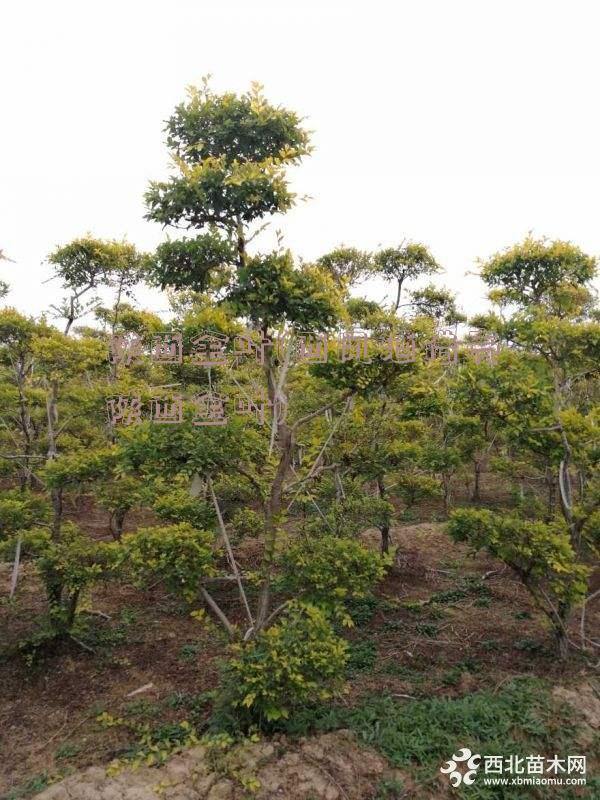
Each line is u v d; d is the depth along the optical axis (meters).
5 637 6.64
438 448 9.21
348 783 4.04
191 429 4.82
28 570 8.67
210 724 4.89
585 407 8.98
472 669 5.93
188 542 4.86
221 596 8.12
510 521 5.66
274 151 4.82
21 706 5.46
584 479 7.26
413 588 8.42
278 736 4.57
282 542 5.98
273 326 4.74
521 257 7.13
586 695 5.12
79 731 5.01
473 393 5.77
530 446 5.95
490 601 7.87
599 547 5.92
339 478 8.07
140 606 7.77
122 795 3.97
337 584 4.96
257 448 5.61
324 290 4.68
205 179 4.37
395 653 6.41
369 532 10.98
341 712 4.93
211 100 4.70
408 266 12.92
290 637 4.62
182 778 4.16
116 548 5.77
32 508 7.42
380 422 7.86
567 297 7.35
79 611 6.72
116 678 5.91
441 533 10.98
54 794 4.01
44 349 7.34
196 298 10.27
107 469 6.36
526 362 6.40
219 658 6.26
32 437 10.20
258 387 8.32
